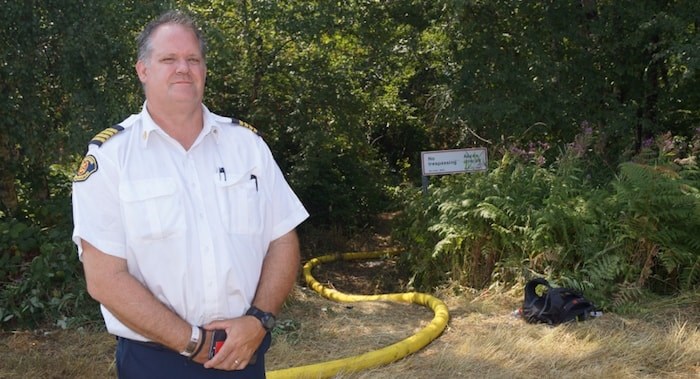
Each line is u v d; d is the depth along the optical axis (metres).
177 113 2.34
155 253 2.27
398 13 10.09
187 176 2.34
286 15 9.91
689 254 6.47
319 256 11.25
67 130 7.02
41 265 5.94
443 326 5.94
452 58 9.86
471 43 9.57
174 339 2.24
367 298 7.37
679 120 9.95
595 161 9.11
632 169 6.62
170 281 2.28
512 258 7.00
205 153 2.40
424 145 15.27
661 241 6.50
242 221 2.37
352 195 12.64
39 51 6.86
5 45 6.68
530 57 9.43
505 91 9.41
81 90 6.85
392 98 12.84
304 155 11.05
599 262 6.52
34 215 7.22
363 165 12.95
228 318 2.34
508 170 7.94
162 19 2.39
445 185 8.47
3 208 7.43
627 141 9.31
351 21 10.14
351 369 4.90
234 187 2.38
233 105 10.91
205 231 2.30
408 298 7.07
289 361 5.09
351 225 12.52
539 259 6.84
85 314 5.86
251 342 2.32
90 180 2.26
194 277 2.29
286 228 2.55
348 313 6.52
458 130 11.77
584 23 9.52
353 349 5.36
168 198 2.27
